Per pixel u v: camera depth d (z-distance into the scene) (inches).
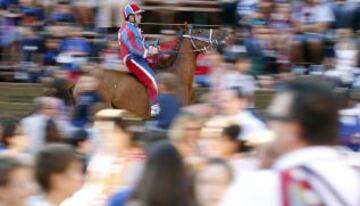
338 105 227.1
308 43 960.3
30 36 992.9
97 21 1009.5
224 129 368.8
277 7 992.9
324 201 218.4
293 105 224.1
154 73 822.5
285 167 221.5
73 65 940.0
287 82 235.6
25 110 952.9
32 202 295.7
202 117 421.1
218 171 294.0
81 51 960.3
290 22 985.5
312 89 224.2
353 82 846.5
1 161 286.2
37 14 1011.3
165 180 255.6
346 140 550.9
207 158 337.4
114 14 1005.2
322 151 223.0
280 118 225.6
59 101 614.5
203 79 933.2
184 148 390.0
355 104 557.6
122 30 821.2
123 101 804.0
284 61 960.3
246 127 448.5
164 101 563.2
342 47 900.6
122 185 347.9
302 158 221.8
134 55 810.8
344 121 548.4
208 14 1071.0
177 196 255.8
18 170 285.3
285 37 970.1
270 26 987.9
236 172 309.7
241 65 773.9
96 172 367.6
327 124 223.6
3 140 446.9
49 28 996.6
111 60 917.8
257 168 239.8
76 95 710.5
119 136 373.4
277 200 217.9
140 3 1064.2
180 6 1079.0
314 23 976.9
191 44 855.7
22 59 992.9
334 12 975.0
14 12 1010.1
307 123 223.5
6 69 992.9
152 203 254.7
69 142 444.5
